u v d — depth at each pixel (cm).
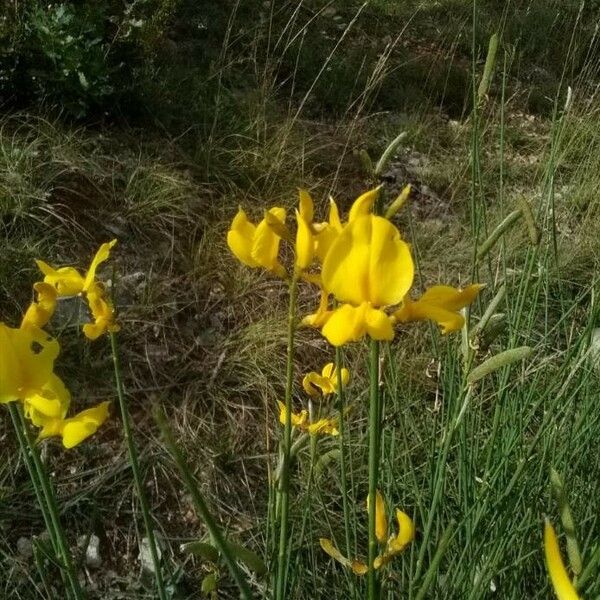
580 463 39
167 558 46
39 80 71
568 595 15
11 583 43
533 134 100
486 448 40
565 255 69
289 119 81
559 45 121
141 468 50
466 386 27
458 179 85
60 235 61
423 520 35
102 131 73
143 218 65
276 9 108
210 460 51
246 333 60
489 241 27
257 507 51
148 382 55
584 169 84
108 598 44
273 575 28
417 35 120
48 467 48
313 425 29
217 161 74
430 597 34
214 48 97
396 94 101
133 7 84
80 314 55
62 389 19
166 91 80
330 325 18
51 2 79
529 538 36
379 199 21
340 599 41
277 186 75
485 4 130
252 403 56
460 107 105
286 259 67
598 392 38
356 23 116
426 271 69
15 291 55
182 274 63
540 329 61
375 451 20
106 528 47
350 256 18
